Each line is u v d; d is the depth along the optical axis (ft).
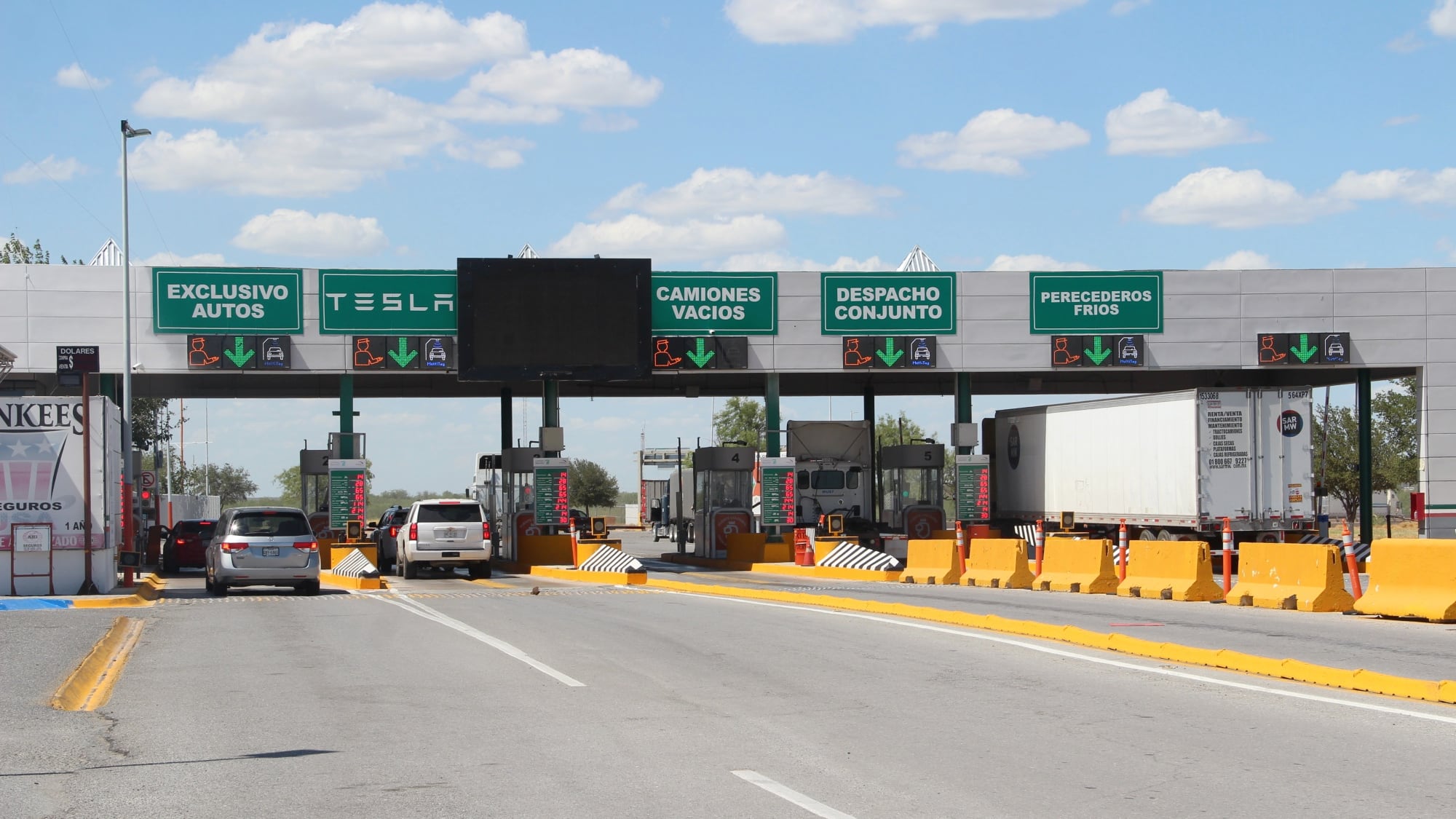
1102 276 126.62
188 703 40.37
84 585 82.58
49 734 35.09
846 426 143.74
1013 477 138.31
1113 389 159.53
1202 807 26.73
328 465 124.26
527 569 128.67
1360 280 126.21
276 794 28.30
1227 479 103.65
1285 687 42.55
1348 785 28.55
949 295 126.62
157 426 249.14
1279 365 125.59
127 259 112.88
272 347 121.19
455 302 123.65
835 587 91.76
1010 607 70.28
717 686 43.37
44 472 82.58
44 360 118.21
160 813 26.61
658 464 286.25
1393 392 223.30
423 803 27.43
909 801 27.37
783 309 126.11
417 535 112.98
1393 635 55.26
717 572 124.26
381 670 47.52
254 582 87.76
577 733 35.14
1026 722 36.32
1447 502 124.26
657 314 125.29
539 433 129.49
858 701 40.09
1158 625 59.72
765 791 28.32
